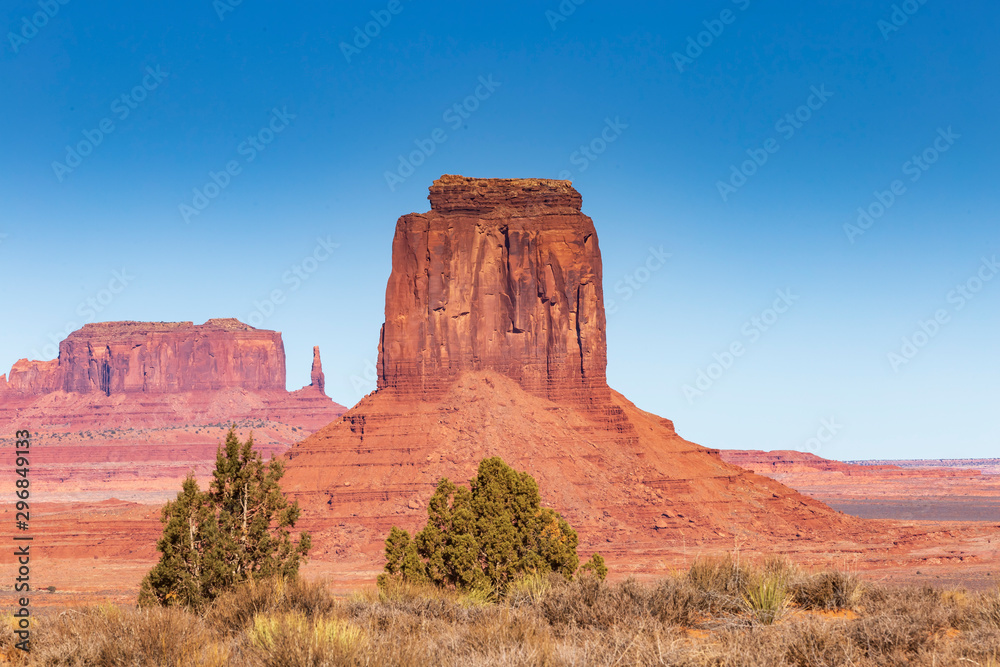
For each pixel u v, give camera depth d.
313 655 16.03
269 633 17.73
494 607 23.33
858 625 17.02
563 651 15.95
